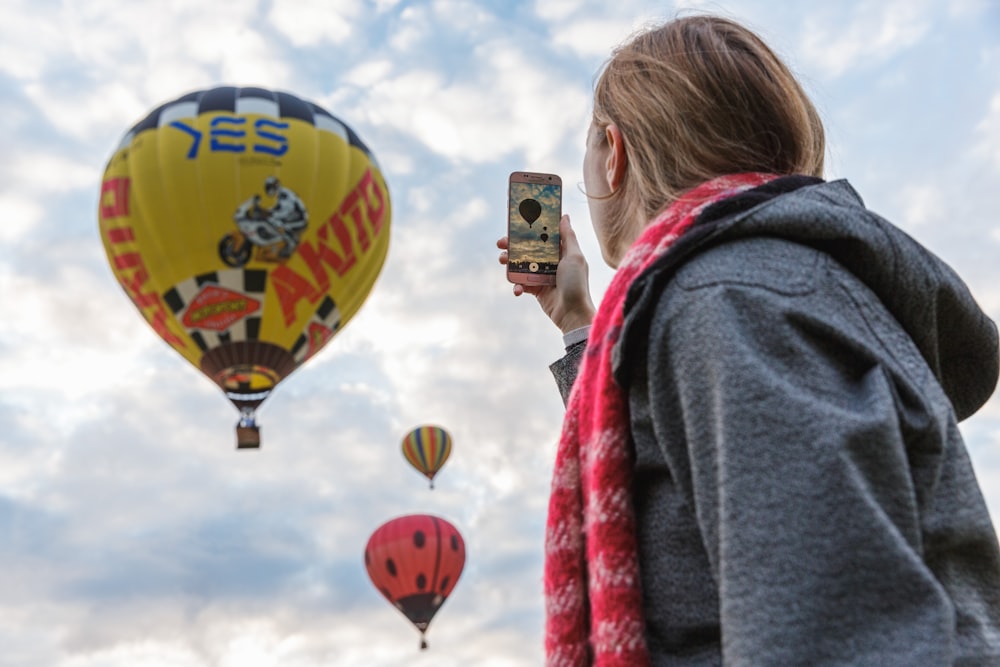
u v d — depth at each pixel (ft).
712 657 4.91
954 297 5.62
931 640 4.18
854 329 4.98
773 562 4.37
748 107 6.34
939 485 4.90
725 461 4.61
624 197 6.87
